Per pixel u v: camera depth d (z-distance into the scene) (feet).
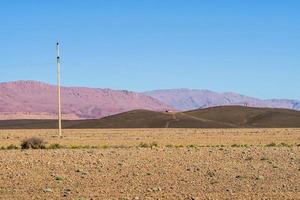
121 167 102.83
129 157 122.93
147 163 109.50
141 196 70.13
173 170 98.17
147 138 252.01
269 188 77.61
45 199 68.69
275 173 94.38
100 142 209.67
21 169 100.07
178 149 152.87
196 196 69.92
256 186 79.56
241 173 94.17
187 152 138.10
